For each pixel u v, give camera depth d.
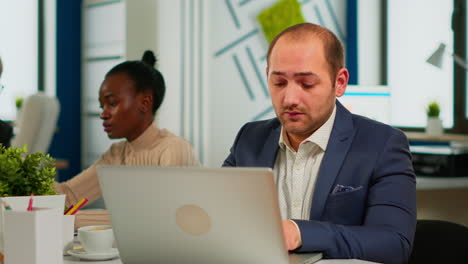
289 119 1.38
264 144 1.60
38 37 5.18
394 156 1.41
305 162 1.51
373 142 1.44
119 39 4.62
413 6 4.84
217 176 0.93
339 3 4.93
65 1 5.08
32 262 0.96
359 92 2.81
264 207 0.92
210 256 1.01
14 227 0.97
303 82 1.35
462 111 4.49
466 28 4.45
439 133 4.27
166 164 1.96
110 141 4.84
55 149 5.07
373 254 1.18
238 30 4.36
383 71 5.08
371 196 1.37
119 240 1.08
